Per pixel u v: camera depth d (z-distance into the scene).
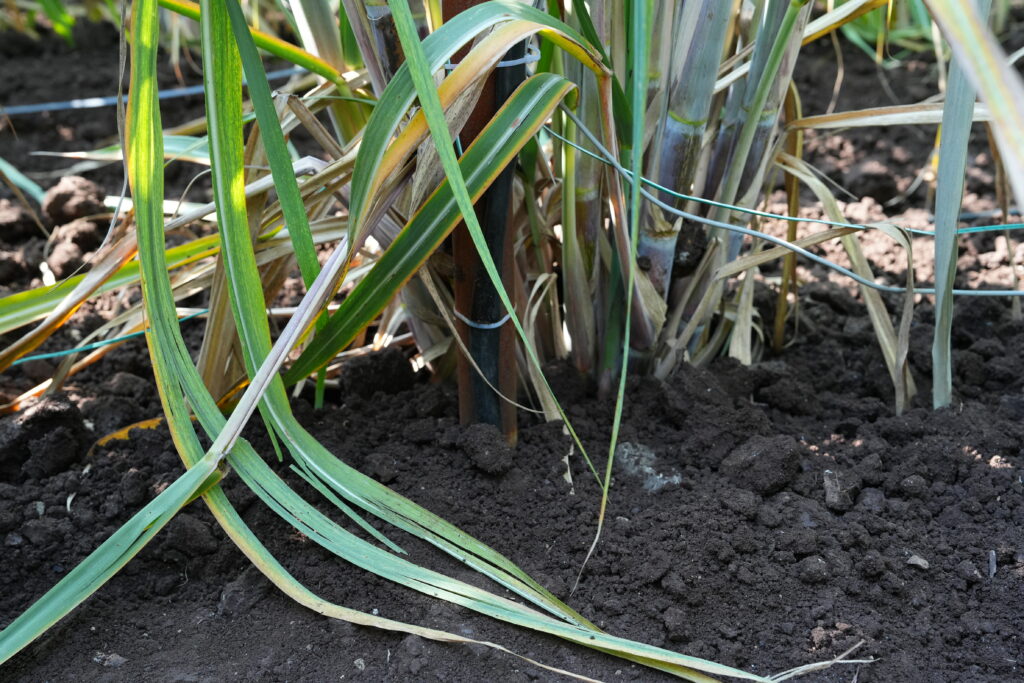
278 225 1.15
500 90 0.99
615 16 1.04
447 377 1.21
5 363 1.05
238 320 1.00
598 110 1.08
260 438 1.13
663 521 1.08
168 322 1.01
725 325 1.25
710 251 1.15
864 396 1.26
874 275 1.42
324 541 1.01
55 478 1.11
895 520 1.10
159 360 1.01
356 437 1.15
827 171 1.66
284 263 1.18
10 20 2.00
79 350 1.19
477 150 0.96
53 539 1.07
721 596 1.04
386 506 1.03
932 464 1.13
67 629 1.02
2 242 1.50
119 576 1.06
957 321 1.31
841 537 1.07
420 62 0.86
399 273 1.00
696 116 1.07
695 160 1.10
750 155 1.15
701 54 1.05
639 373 1.20
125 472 1.12
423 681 0.97
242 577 1.05
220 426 1.01
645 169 1.10
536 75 0.96
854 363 1.29
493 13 0.90
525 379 1.18
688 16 1.06
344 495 1.03
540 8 1.00
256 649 1.00
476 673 0.98
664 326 1.19
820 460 1.14
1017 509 1.09
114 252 1.04
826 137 1.72
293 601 1.04
